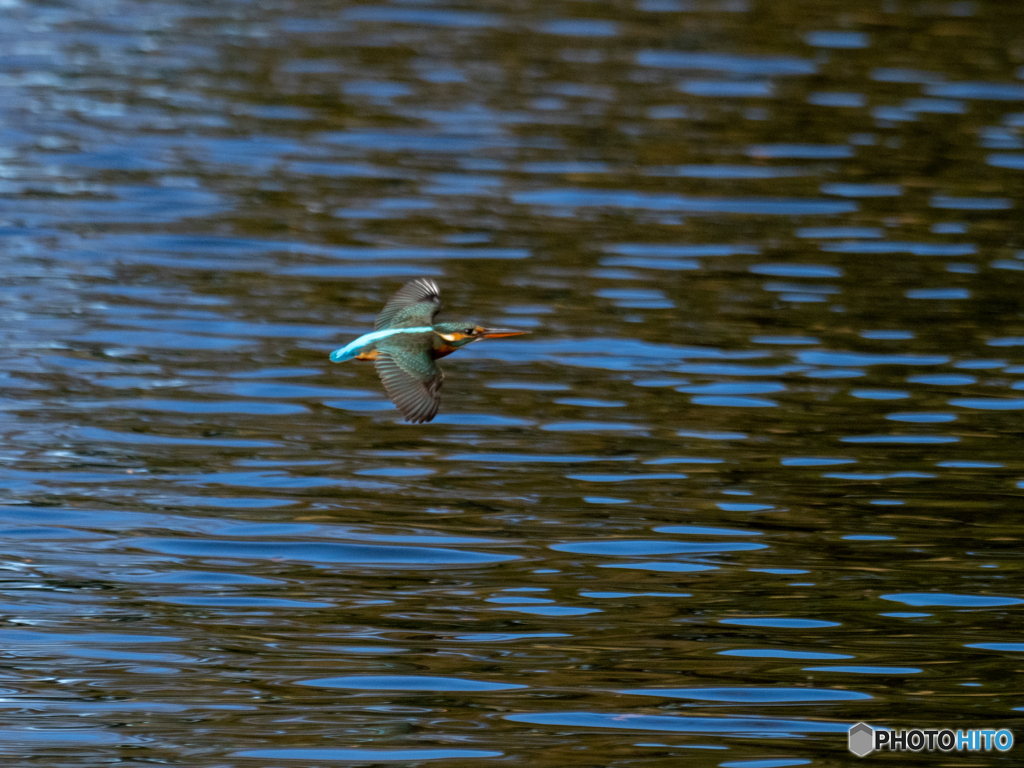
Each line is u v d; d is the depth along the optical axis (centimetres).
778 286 1955
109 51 3012
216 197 2228
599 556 1258
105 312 1795
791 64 3022
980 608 1173
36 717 997
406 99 2752
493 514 1332
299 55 3033
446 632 1127
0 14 3262
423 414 860
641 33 3256
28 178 2264
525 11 3447
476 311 1822
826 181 2380
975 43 3203
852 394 1622
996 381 1659
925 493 1385
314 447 1467
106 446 1449
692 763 958
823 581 1218
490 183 2334
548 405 1581
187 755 954
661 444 1489
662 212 2231
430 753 960
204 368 1656
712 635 1127
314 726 997
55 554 1238
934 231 2167
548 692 1045
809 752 973
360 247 2050
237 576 1212
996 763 960
